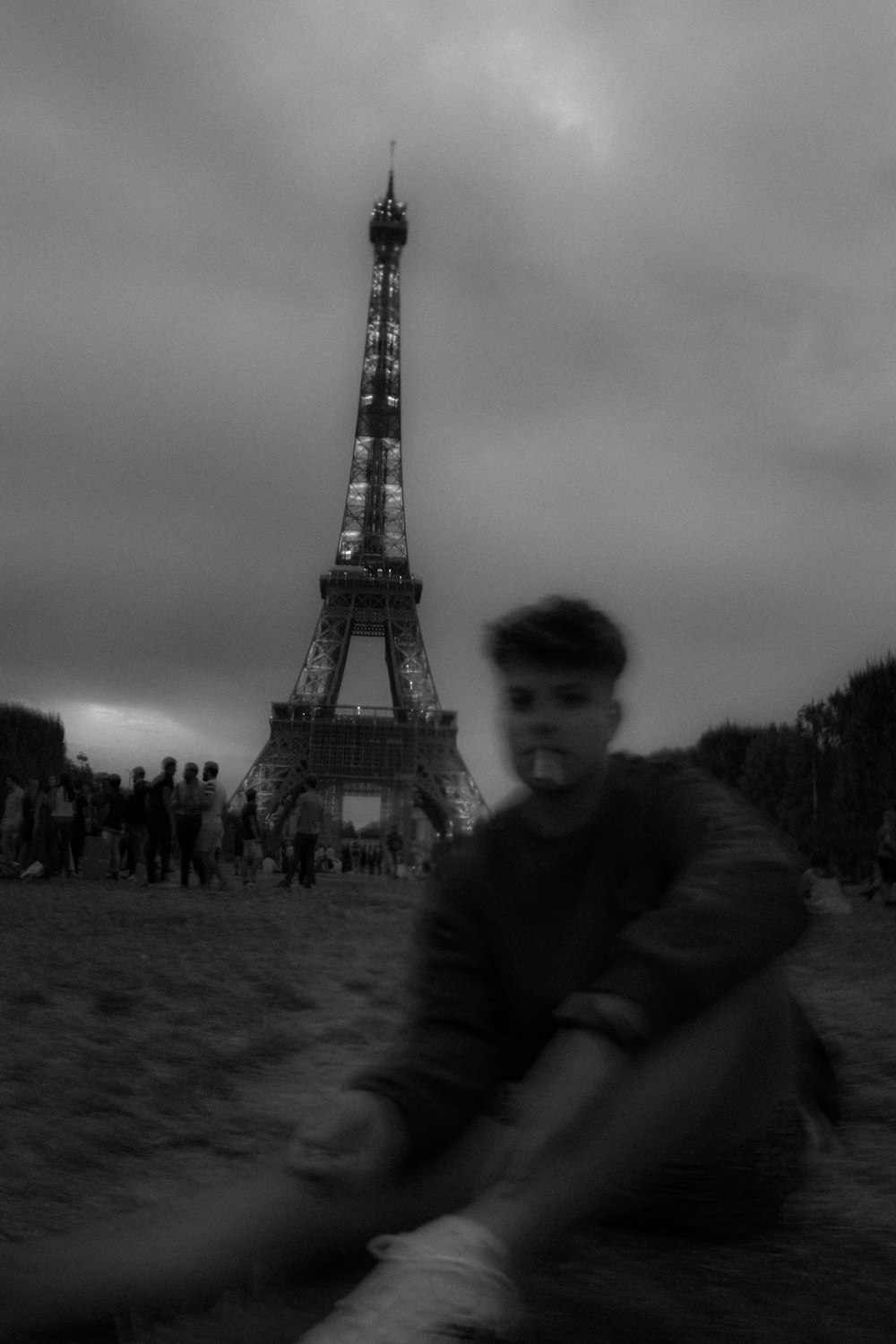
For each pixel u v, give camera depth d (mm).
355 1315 2750
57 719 90750
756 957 3398
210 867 39906
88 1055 9180
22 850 47094
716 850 3598
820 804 88875
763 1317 3758
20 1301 3115
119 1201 5445
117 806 47031
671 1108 3299
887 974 16438
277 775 109375
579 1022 3307
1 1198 5332
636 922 3469
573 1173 3137
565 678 3854
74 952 17031
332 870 104000
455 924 4133
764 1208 4289
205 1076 8562
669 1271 4059
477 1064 3957
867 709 79625
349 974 15688
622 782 3965
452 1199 3750
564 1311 3721
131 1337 3391
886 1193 5598
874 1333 3684
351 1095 3742
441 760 110688
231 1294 3549
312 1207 3484
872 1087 8477
